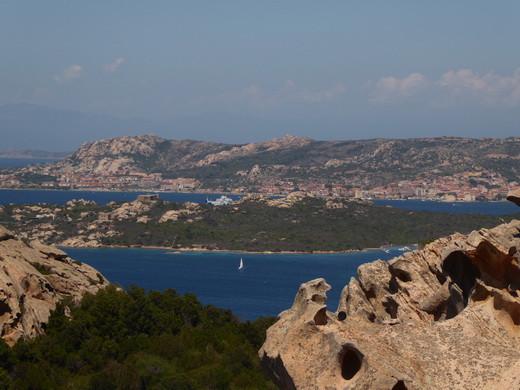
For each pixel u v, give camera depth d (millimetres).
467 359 22469
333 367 22172
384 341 23125
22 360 67125
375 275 29156
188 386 71625
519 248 24547
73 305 80875
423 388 21312
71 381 69562
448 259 27141
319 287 24859
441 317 27031
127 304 86000
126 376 72312
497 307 24109
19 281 73188
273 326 24859
